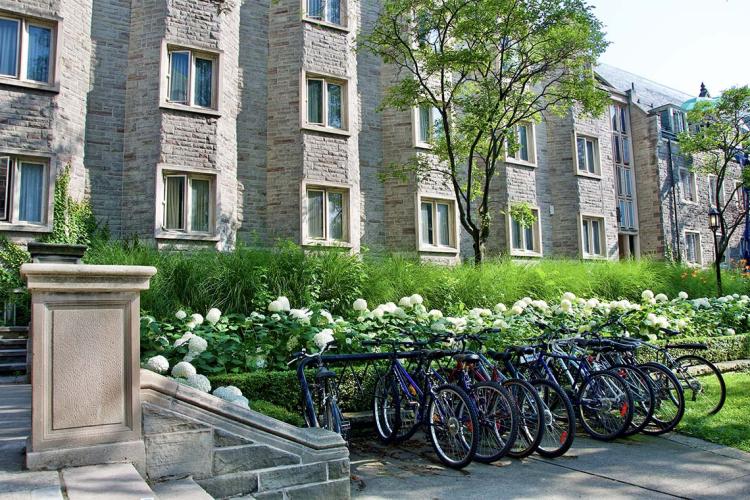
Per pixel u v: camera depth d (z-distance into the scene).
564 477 4.83
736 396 7.54
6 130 10.79
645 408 6.22
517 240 18.38
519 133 18.84
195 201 12.78
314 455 4.09
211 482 3.73
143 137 12.41
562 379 6.76
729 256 28.16
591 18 12.75
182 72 12.91
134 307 3.61
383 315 7.88
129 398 3.53
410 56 13.31
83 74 12.04
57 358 3.38
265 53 14.84
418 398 5.61
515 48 13.23
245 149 14.26
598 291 13.20
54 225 11.07
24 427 4.29
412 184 15.97
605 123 21.97
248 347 6.58
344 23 15.42
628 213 24.95
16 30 11.20
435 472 5.00
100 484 3.04
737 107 21.73
